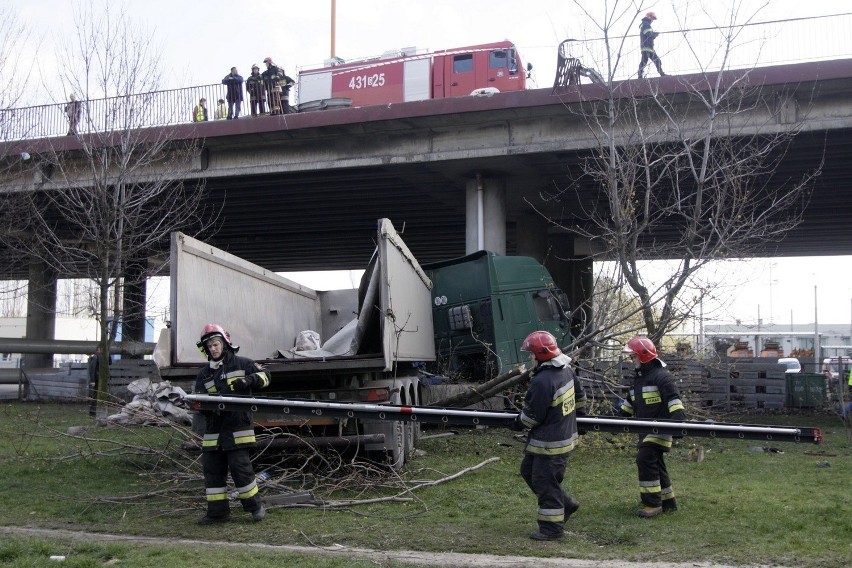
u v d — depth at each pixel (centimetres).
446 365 1530
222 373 709
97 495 819
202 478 814
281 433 862
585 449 1125
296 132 2047
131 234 1916
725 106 1548
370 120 1955
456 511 739
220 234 3123
